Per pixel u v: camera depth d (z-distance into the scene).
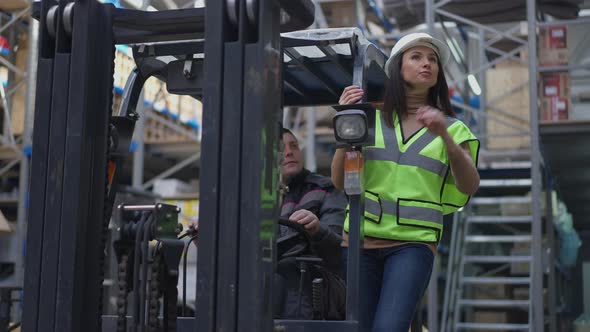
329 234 5.11
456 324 14.36
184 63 5.16
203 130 3.32
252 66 3.30
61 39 3.65
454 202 4.84
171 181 15.90
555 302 14.81
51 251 3.48
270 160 3.33
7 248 14.01
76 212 3.46
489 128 17.27
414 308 4.47
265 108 3.29
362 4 15.64
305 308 5.10
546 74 13.86
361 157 4.18
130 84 5.19
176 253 3.86
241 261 3.20
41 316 3.44
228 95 3.31
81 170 3.50
